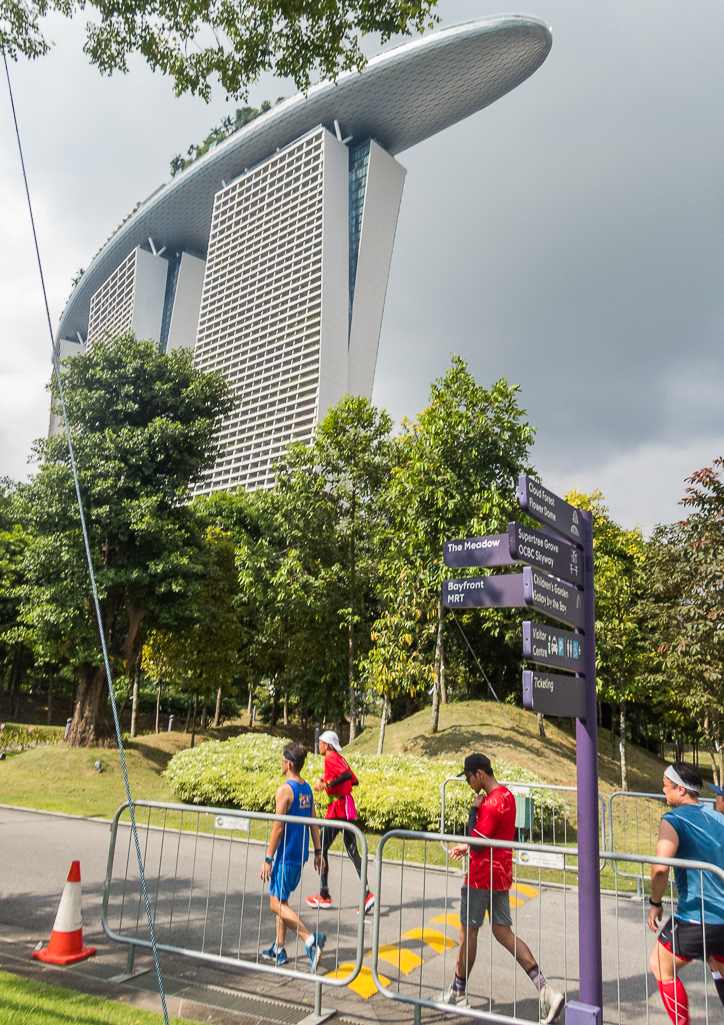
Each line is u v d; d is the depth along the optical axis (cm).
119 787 1689
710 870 379
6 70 557
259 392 9919
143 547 2083
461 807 1058
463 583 409
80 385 2138
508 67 9944
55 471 1933
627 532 2627
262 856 936
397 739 1959
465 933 447
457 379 1894
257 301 10481
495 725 1997
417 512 1827
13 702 4216
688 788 416
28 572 1988
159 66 823
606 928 657
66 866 849
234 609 2802
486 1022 432
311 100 10431
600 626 2033
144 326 12962
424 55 9656
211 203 12800
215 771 1347
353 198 10069
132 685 3538
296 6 770
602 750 2661
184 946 557
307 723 4097
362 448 2241
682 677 1786
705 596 1516
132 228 13550
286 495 2269
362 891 447
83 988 459
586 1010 359
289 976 447
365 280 9731
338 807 705
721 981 389
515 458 1839
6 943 555
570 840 1123
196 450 2192
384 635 1864
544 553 397
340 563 2331
